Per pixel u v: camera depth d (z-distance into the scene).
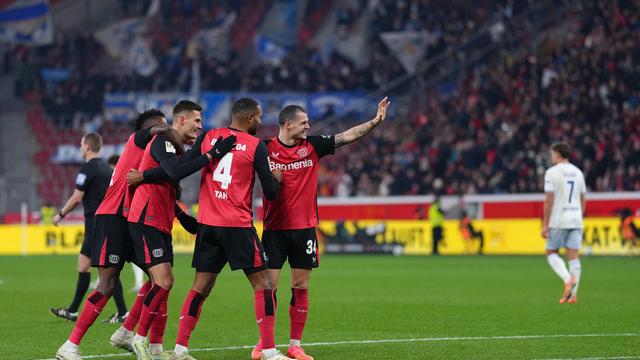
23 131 78.38
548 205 25.61
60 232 62.59
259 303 14.70
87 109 78.62
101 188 21.38
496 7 77.25
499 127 65.56
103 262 15.46
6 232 63.50
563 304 24.75
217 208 14.58
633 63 66.62
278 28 84.25
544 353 15.72
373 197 61.56
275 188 14.84
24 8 81.38
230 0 85.31
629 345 16.64
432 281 33.91
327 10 83.75
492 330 19.17
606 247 52.12
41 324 20.98
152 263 14.96
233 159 14.59
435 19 79.25
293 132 15.55
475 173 62.12
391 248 58.75
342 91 75.50
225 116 73.62
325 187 68.12
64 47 83.31
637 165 58.34
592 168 58.41
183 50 82.62
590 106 63.97
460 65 73.62
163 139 14.80
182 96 75.25
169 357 15.19
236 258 14.57
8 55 83.25
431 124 69.06
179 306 24.91
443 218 56.94
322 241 60.41
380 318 21.72
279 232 15.73
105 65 83.69
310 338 18.16
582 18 72.62
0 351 16.64
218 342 17.69
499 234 56.12
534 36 73.88
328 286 31.80
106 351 16.59
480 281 33.72
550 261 25.78
